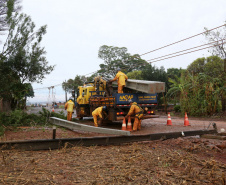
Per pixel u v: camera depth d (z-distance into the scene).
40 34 13.72
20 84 13.26
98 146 6.19
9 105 15.28
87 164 4.27
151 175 3.62
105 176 3.56
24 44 13.09
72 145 5.91
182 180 3.39
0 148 5.16
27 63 13.17
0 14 11.22
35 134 8.47
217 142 6.50
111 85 12.65
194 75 21.84
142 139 6.71
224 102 18.39
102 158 4.77
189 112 19.84
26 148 5.45
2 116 10.88
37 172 3.73
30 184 3.17
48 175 3.58
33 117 12.66
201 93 19.58
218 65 20.11
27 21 13.22
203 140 7.00
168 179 3.44
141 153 5.21
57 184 3.19
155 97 11.31
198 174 3.63
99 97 12.06
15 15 12.40
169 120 12.41
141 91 10.55
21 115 11.80
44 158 4.75
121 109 10.71
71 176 3.54
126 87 11.96
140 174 3.66
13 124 10.71
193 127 10.99
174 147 5.97
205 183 3.29
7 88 12.41
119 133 6.96
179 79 21.05
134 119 10.93
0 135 7.93
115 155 5.05
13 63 12.91
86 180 3.37
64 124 10.71
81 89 15.31
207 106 18.38
